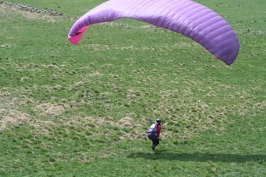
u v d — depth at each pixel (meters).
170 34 159.38
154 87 114.38
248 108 105.38
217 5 194.75
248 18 178.75
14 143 81.62
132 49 142.00
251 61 137.62
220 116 100.25
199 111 101.81
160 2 79.12
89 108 100.00
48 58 129.38
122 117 96.38
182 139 88.19
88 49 140.00
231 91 115.50
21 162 74.44
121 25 169.75
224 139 88.88
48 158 76.75
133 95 107.50
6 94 103.31
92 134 87.94
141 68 127.06
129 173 71.88
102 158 77.56
